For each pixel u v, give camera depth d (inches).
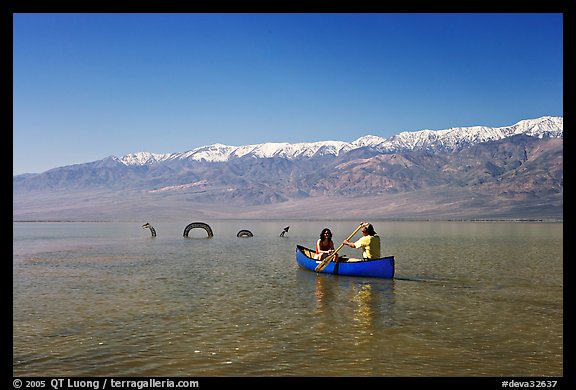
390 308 676.1
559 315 633.0
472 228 3841.0
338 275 981.2
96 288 839.7
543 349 494.6
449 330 562.3
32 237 2482.8
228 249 1685.5
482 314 638.5
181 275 995.3
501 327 573.6
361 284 876.0
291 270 1071.0
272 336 538.6
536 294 771.4
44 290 818.8
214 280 925.8
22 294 783.1
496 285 858.8
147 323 595.2
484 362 459.2
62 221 7273.6
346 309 671.8
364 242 962.1
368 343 513.7
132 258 1352.1
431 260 1263.5
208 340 525.0
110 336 540.7
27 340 526.3
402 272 1026.1
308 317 624.4
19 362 461.4
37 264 1198.9
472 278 941.8
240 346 504.7
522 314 636.7
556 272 1015.6
